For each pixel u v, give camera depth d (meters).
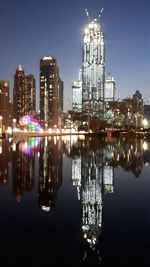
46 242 13.84
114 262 11.88
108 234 14.92
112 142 108.31
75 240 14.09
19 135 155.38
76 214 18.30
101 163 44.66
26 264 11.70
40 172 35.16
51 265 11.62
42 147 77.50
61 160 48.19
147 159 50.25
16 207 19.72
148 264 11.69
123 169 38.44
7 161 45.47
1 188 25.83
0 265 11.63
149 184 28.39
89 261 11.93
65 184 28.28
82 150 69.00
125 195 23.84
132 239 14.23
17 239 14.22
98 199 22.48
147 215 18.14
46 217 17.58
